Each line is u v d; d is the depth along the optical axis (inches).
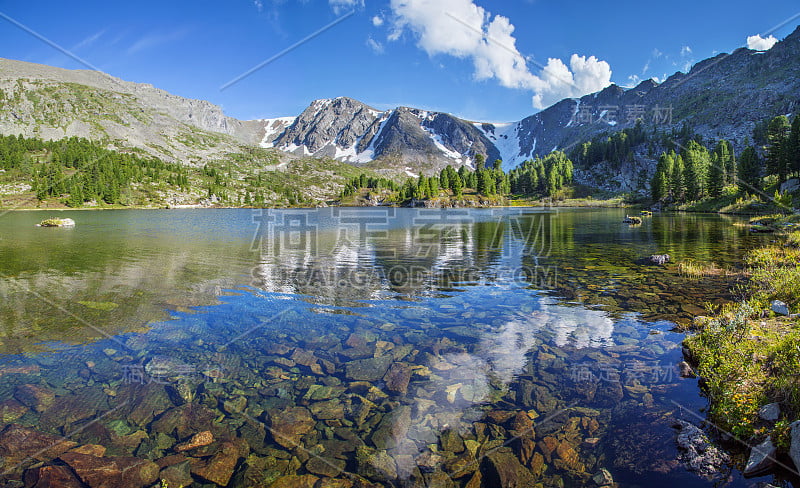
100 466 240.1
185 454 253.4
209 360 395.2
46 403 311.0
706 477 218.7
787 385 261.9
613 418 279.3
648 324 473.1
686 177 4274.1
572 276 771.4
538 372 354.0
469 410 297.7
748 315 423.8
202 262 983.6
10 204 5098.4
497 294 645.9
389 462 244.4
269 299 623.5
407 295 647.1
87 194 5620.1
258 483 227.6
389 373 360.5
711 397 295.6
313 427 281.9
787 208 2244.1
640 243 1289.4
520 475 230.5
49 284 722.2
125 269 879.1
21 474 230.8
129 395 325.1
